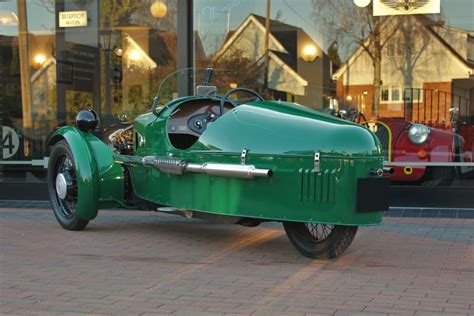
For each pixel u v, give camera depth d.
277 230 6.82
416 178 8.50
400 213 7.87
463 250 5.79
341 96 9.26
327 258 5.30
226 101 6.01
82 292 4.40
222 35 9.37
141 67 9.72
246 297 4.27
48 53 10.28
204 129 5.96
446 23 8.75
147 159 5.98
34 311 3.98
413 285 4.56
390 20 9.02
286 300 4.19
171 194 5.79
